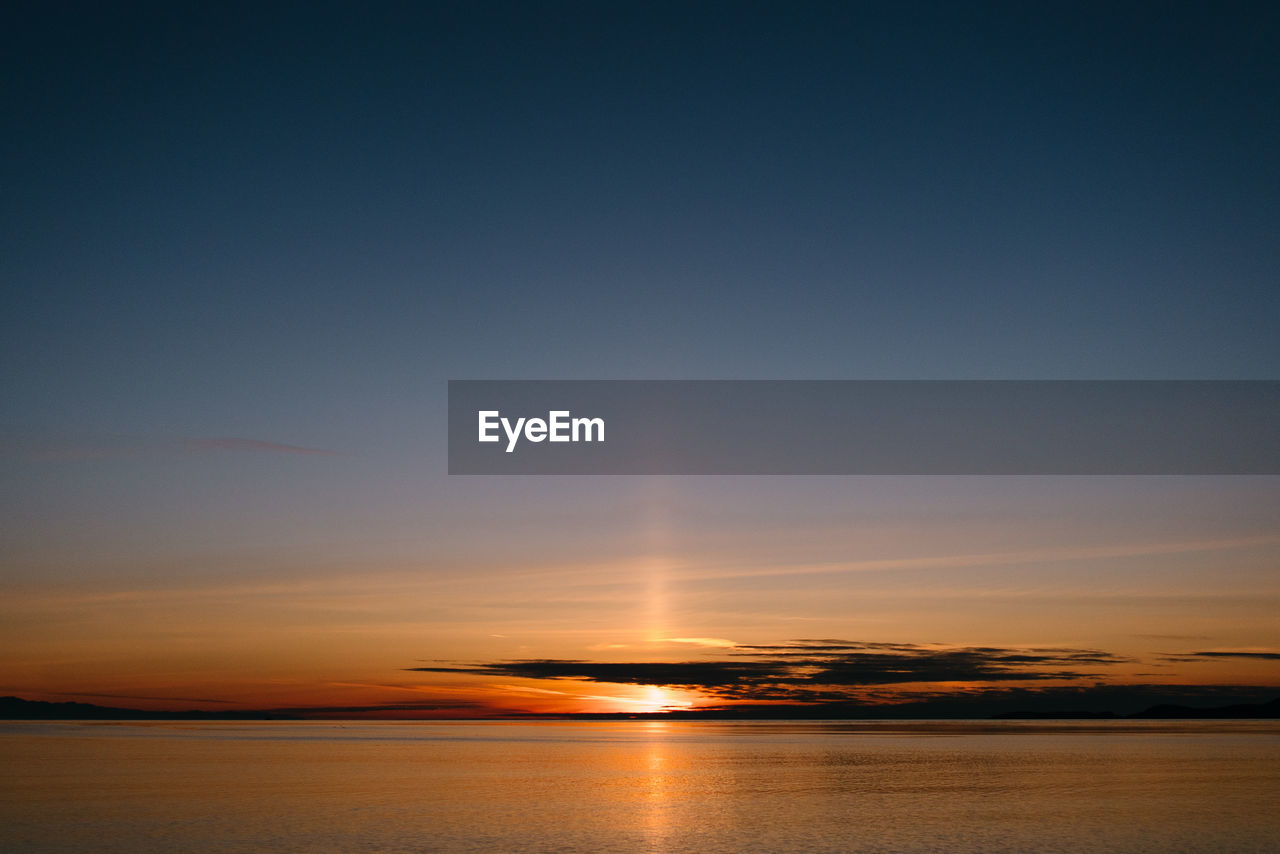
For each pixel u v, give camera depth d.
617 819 38.88
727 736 141.25
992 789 50.47
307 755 80.81
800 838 34.16
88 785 51.47
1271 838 33.91
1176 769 64.00
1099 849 31.88
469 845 32.56
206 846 32.16
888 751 90.75
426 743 110.88
